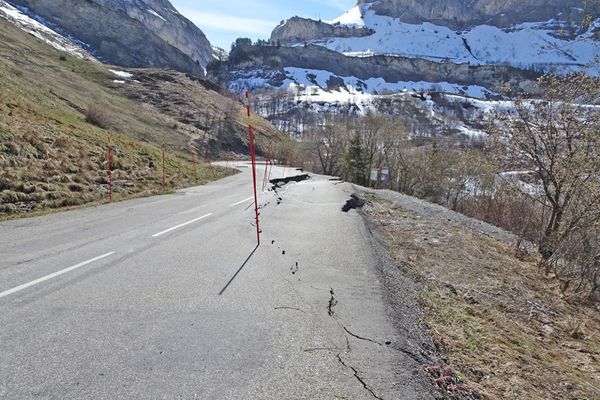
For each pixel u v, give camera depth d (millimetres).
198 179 25141
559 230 9789
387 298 4848
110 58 143250
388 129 49750
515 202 17234
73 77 58969
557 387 3982
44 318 3877
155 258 6121
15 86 28484
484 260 8500
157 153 27797
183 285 4941
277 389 2922
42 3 134875
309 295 4785
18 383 2836
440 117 155125
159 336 3609
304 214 10922
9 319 3828
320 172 62094
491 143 12086
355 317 4219
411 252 8023
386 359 3418
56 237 7352
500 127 11562
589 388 4133
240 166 47719
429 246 8773
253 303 4465
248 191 18188
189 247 6883
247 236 7938
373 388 3002
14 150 12984
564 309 6785
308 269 5824
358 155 47062
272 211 11438
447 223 12656
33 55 59438
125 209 11438
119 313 4059
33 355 3205
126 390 2818
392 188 51000
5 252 6191
